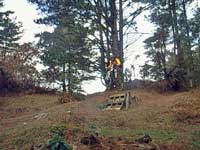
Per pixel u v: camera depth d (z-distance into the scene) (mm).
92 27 27469
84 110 16844
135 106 17859
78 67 30797
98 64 28453
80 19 25891
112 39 24906
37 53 26953
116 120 14406
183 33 28375
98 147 9406
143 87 24234
